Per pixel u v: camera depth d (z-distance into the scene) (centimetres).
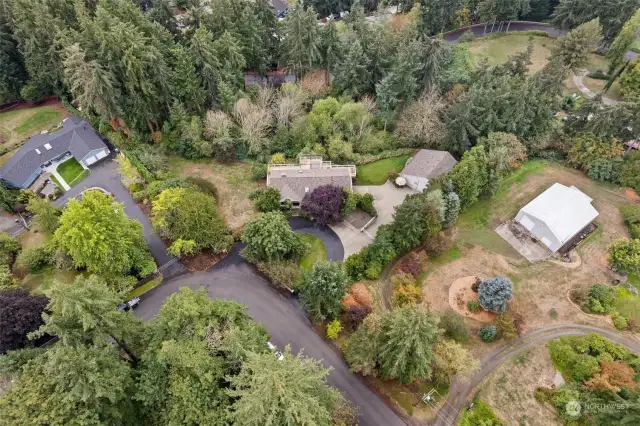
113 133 6688
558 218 5397
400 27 8469
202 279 5041
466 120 6244
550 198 5734
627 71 7762
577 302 4866
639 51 8744
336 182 6000
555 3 10300
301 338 4503
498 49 9381
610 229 5672
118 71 6119
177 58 6431
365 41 7425
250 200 5969
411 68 6650
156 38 6681
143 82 6047
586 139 6412
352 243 5538
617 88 8031
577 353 4306
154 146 6700
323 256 5369
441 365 3822
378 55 7181
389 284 5006
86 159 6475
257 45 7525
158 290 4906
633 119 6100
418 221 4997
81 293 3031
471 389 4112
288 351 3294
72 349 2953
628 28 7531
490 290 4566
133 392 3409
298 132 6731
